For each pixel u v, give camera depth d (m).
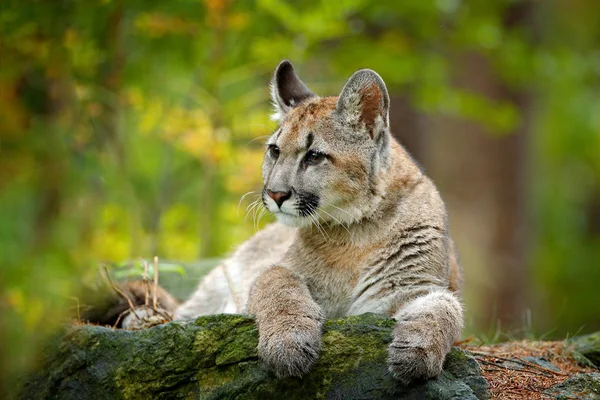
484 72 21.70
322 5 15.07
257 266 10.44
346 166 8.70
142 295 10.34
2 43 13.46
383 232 8.65
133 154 16.45
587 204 34.53
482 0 18.61
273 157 9.16
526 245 22.62
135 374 7.70
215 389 7.50
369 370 7.35
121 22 14.58
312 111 9.02
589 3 30.66
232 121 15.45
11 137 13.12
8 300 9.77
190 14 14.58
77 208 13.63
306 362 7.35
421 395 7.14
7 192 12.34
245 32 15.41
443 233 8.84
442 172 22.59
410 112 22.05
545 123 27.91
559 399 7.45
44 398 8.06
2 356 8.46
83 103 14.48
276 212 8.87
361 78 8.80
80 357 7.99
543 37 22.73
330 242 8.73
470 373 7.41
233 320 7.79
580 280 29.02
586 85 26.81
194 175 16.42
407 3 16.33
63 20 13.83
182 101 15.77
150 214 15.89
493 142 22.25
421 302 7.87
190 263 12.64
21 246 11.03
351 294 8.66
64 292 10.09
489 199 22.28
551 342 9.70
